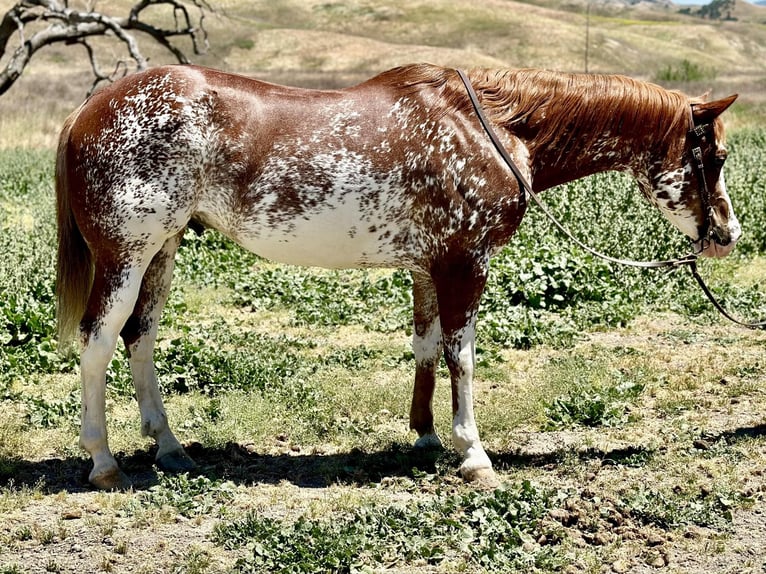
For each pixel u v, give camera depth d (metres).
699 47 110.38
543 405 7.01
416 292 5.93
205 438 6.26
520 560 4.51
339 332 9.22
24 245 11.05
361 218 5.39
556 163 5.69
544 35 88.38
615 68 81.31
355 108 5.43
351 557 4.48
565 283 9.91
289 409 6.88
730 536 4.81
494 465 5.89
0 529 4.82
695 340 8.80
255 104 5.37
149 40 65.31
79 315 5.51
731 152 18.52
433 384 6.04
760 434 6.29
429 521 4.87
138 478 5.67
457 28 91.75
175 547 4.67
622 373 7.78
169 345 8.28
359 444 6.25
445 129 5.37
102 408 5.43
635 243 10.70
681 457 5.88
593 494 5.24
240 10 98.38
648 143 5.63
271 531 4.73
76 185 5.30
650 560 4.55
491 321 8.97
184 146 5.20
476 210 5.36
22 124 29.59
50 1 20.45
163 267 5.75
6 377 7.46
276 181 5.32
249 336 8.81
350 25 94.50
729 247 5.80
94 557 4.55
